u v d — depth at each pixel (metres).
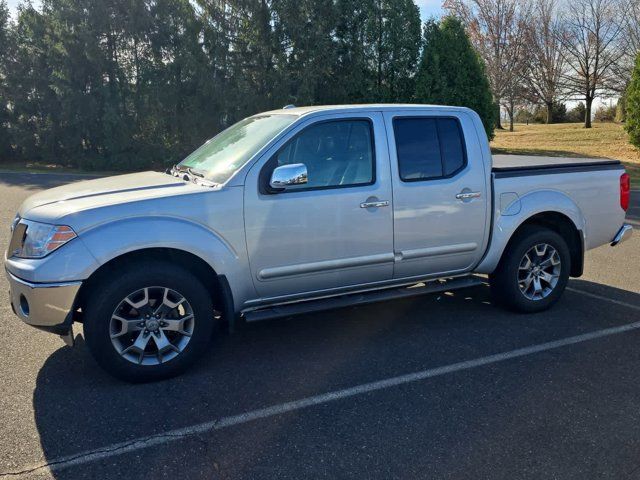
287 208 4.26
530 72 36.47
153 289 3.94
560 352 4.51
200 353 4.14
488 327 5.08
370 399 3.75
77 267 3.68
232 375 4.13
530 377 4.05
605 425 3.41
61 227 3.71
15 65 23.23
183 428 3.40
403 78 21.02
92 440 3.27
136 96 21.09
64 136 22.34
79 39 20.64
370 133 4.62
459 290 6.25
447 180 4.88
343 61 20.47
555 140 27.97
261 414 3.56
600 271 7.05
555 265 5.47
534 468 2.99
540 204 5.29
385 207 4.61
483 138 5.13
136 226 3.83
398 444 3.22
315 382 4.01
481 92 20.72
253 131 4.73
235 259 4.15
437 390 3.87
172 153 21.14
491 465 3.02
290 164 4.18
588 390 3.85
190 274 4.04
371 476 2.93
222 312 4.63
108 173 21.09
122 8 20.56
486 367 4.23
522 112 51.97
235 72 19.84
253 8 19.31
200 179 4.41
